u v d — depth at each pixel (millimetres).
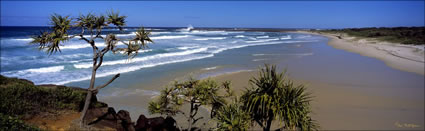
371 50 34531
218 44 41094
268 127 5613
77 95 8117
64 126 6230
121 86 14242
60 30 4992
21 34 57344
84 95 8398
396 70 20000
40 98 7285
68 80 15266
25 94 7199
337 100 12273
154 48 32188
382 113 10656
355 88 14477
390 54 29641
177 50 30750
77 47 30344
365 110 10992
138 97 12375
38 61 21406
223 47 36281
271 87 5406
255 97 5410
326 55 29141
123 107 10945
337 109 11055
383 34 65375
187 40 48062
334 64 22828
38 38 4898
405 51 32375
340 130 9023
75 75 16547
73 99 7820
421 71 19516
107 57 23594
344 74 18422
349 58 26750
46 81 14930
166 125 6812
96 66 5625
